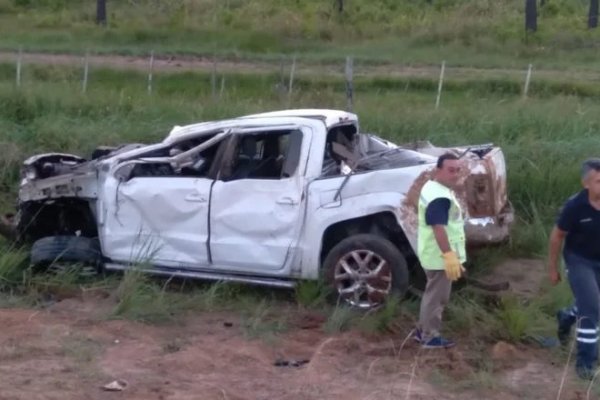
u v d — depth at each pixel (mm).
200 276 9867
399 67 32719
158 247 9914
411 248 9711
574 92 27844
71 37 37656
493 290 9859
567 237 8133
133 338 8750
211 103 17906
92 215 10531
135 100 18078
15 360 8109
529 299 9773
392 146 10883
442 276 8414
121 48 35312
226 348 8523
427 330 8531
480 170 9547
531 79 29062
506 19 43625
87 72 26172
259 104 18391
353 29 40344
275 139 10102
